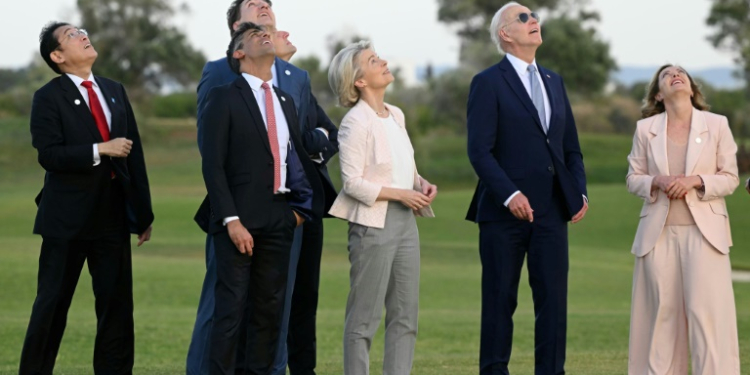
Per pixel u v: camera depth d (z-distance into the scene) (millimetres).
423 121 95938
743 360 12578
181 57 121875
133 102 114750
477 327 23797
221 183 8875
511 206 9672
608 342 20656
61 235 9516
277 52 10461
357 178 9469
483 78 10203
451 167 91438
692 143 10023
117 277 9875
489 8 113812
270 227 9023
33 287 32469
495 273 10055
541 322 10000
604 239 51344
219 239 8977
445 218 59375
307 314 10383
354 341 9555
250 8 10367
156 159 94750
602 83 105250
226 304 8922
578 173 10305
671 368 10078
